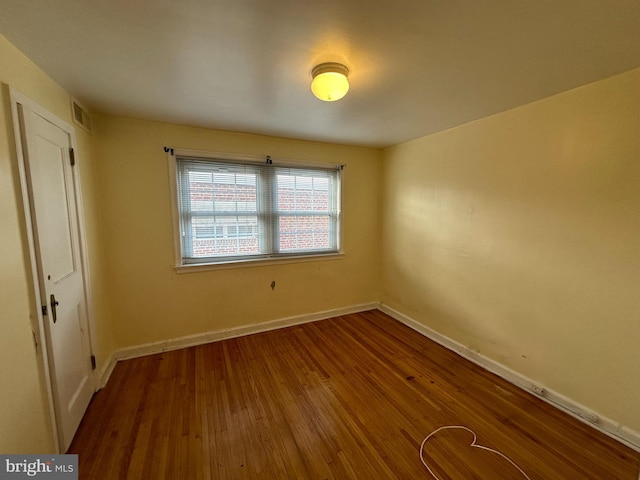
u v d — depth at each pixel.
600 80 1.68
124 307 2.54
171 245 2.67
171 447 1.60
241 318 3.05
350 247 3.62
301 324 3.36
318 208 3.42
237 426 1.77
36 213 1.37
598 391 1.76
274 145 3.04
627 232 1.61
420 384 2.21
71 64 1.51
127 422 1.79
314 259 3.40
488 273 2.41
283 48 1.39
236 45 1.36
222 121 2.52
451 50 1.40
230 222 2.94
